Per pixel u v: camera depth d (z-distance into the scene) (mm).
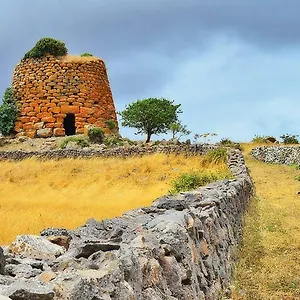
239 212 13828
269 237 13289
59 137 43938
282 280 9445
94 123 45812
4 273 3820
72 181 30656
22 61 47406
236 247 11250
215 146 32312
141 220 6816
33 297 3053
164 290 4855
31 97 46031
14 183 31500
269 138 52406
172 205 8070
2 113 45688
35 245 5062
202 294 6277
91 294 3352
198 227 6992
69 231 5844
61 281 3312
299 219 16250
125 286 3828
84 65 47000
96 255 4273
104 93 47906
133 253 4301
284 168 36906
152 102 47312
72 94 45938
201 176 19625
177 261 5504
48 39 47156
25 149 40062
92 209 19656
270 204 19859
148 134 47062
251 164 40000
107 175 30562
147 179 29000
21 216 17234
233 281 9188
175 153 32531
